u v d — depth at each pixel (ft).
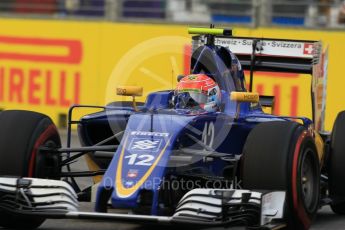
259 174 68.08
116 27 154.20
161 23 153.07
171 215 70.64
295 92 144.15
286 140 68.69
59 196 67.77
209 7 159.12
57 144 76.95
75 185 79.71
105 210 67.97
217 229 75.20
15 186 67.82
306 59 95.14
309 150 72.33
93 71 154.81
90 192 75.92
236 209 65.36
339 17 151.23
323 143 89.04
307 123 78.43
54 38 156.56
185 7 159.53
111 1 155.94
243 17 157.69
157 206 65.72
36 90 157.28
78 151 73.51
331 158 83.25
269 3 150.92
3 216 72.64
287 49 96.12
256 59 97.81
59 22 156.25
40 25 157.07
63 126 156.87
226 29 82.17
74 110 155.43
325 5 150.92
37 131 73.00
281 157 67.87
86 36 155.12
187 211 64.69
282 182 67.46
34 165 72.13
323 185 87.51
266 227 65.31
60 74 156.15
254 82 145.59
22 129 72.33
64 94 156.04
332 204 88.02
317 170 75.00
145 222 63.31
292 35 147.02
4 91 159.22
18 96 158.40
